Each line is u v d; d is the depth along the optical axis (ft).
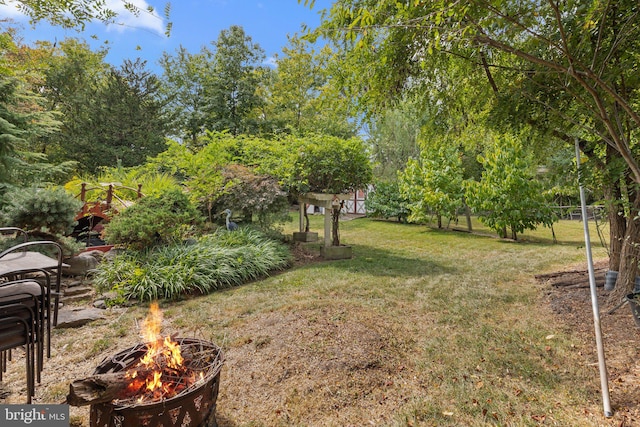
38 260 6.27
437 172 33.40
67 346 9.80
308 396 7.34
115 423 4.93
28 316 5.63
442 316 11.58
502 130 11.82
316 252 23.34
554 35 8.24
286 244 24.43
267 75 60.08
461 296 13.71
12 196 14.83
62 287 14.02
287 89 56.08
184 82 59.62
